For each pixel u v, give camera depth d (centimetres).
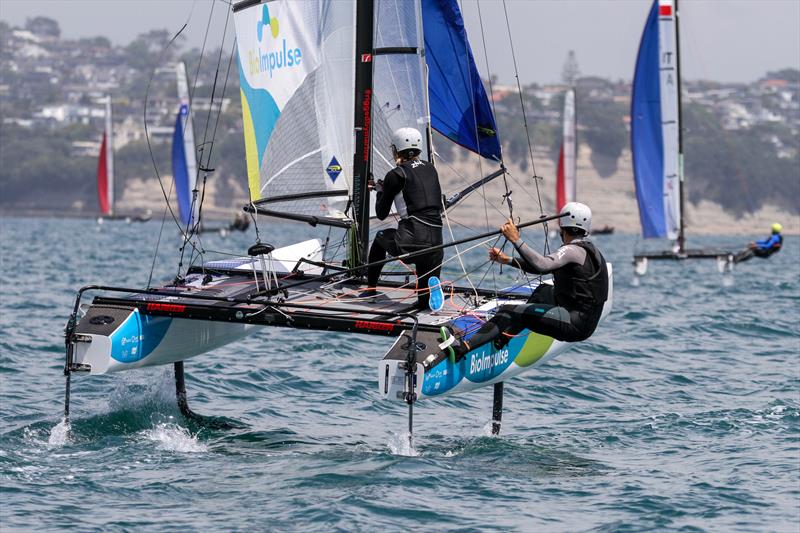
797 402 4159
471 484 2908
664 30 12094
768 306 8269
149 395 3894
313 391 4434
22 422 3600
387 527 2511
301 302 3425
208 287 3647
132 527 2466
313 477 2916
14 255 14800
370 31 3731
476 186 3916
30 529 2431
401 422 3847
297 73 3841
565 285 3159
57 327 6259
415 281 3694
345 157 3841
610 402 4272
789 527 2580
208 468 3014
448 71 4059
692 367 5153
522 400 4284
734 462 3212
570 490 2883
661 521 2611
